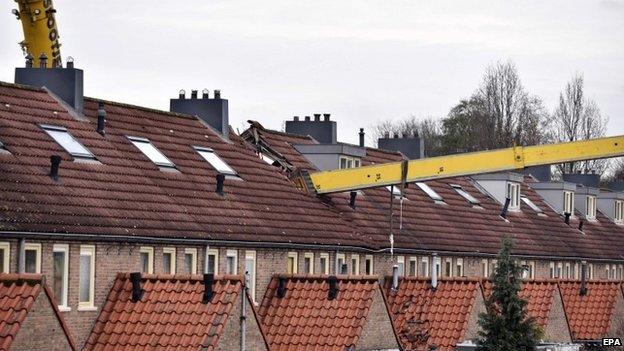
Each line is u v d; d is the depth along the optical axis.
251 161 131.88
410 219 150.50
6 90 108.94
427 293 123.69
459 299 122.69
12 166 98.94
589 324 145.12
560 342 135.88
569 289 145.62
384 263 138.12
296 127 161.00
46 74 114.00
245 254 114.19
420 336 120.00
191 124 130.38
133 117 121.44
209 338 89.25
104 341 93.12
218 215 114.81
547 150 138.38
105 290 96.94
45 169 101.62
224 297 91.19
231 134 137.00
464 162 140.25
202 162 123.19
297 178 138.25
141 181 110.75
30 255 92.44
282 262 118.75
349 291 105.62
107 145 112.56
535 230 180.00
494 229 167.25
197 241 107.50
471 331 122.50
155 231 103.56
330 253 126.94
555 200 194.88
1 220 90.56
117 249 99.06
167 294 93.19
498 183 175.75
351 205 141.62
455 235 155.62
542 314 133.75
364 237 134.62
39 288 79.62
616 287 149.75
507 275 121.19
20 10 135.12
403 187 143.38
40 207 95.50
